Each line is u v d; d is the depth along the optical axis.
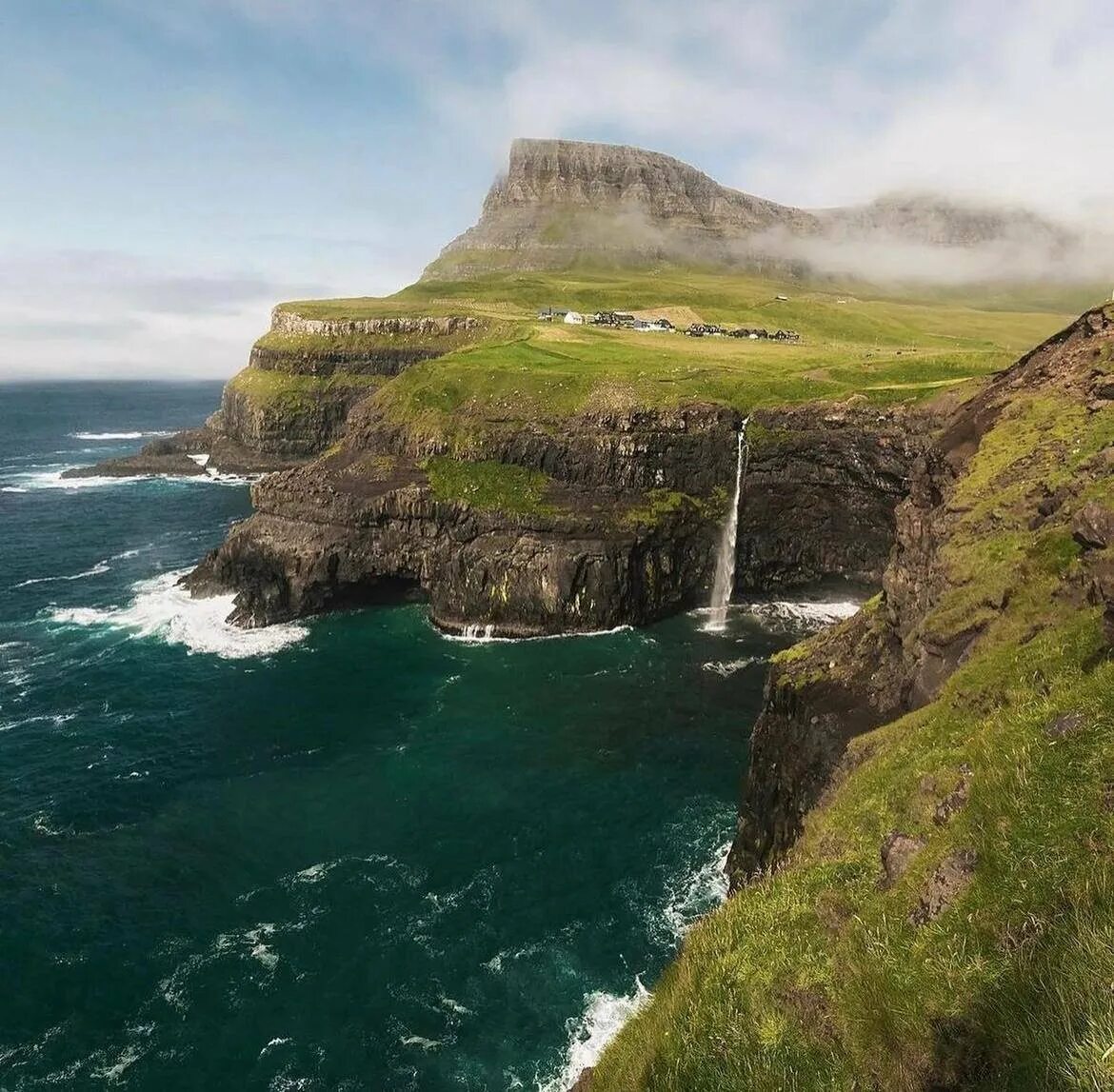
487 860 40.16
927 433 67.81
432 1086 28.19
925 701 28.56
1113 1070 9.49
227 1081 28.53
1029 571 27.33
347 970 33.25
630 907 36.62
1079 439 33.62
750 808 37.50
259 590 75.06
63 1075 28.69
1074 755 14.95
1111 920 11.30
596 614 72.56
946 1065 11.70
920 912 14.91
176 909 36.84
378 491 79.56
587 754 50.47
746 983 16.47
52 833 42.34
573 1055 29.23
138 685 60.25
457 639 71.50
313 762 49.66
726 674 62.75
